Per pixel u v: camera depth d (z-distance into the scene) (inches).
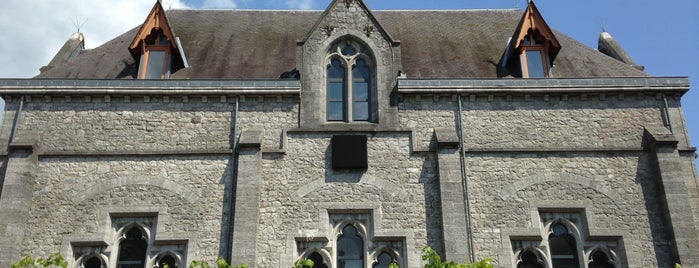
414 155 733.9
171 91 756.6
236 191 695.1
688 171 732.7
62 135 738.8
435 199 708.7
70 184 711.1
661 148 728.3
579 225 716.0
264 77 814.5
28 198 696.4
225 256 674.8
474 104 769.6
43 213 697.0
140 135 741.9
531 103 773.3
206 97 762.2
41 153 722.8
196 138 741.3
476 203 710.5
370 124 754.8
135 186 711.7
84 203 702.5
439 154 721.0
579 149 740.7
